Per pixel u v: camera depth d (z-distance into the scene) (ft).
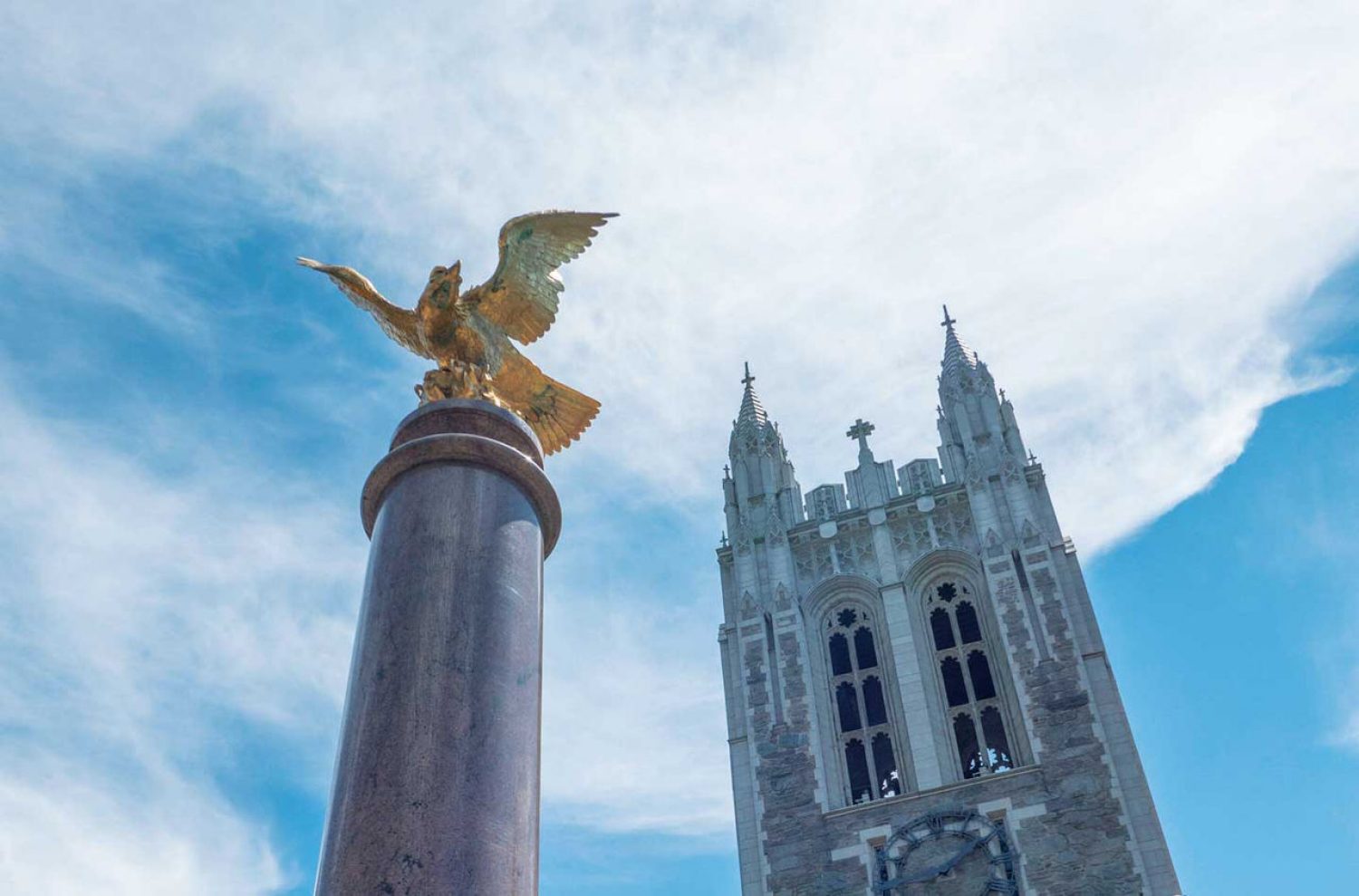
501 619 32.32
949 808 137.39
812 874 137.08
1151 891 125.39
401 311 43.01
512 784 29.45
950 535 168.55
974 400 181.47
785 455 190.49
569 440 43.32
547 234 44.16
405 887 26.91
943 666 156.87
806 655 160.66
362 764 29.07
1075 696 142.92
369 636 31.78
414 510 34.30
